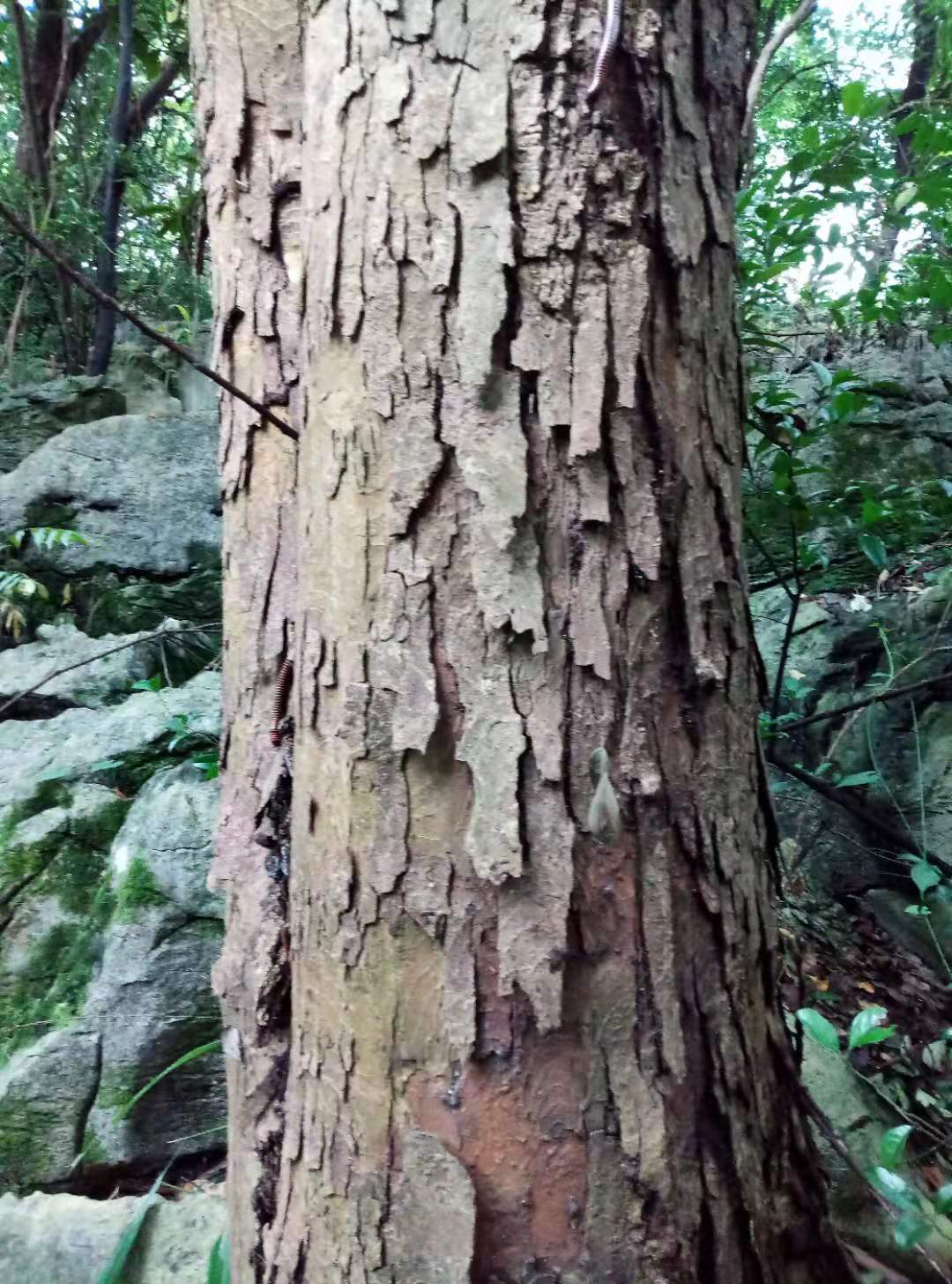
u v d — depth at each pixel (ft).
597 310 3.01
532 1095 2.98
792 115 15.87
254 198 4.13
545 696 3.00
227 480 4.32
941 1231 4.84
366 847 3.08
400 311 3.04
